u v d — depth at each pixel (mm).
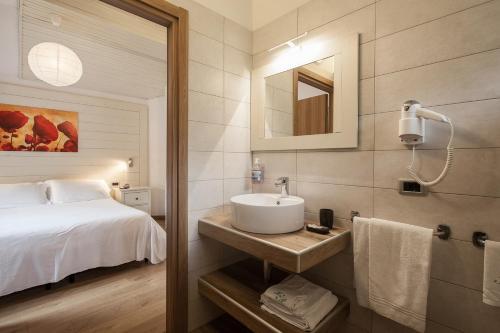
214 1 1622
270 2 1738
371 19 1262
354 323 1345
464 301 1022
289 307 1151
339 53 1367
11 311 1883
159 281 2373
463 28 1008
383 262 1137
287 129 1637
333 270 1426
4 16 1992
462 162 1018
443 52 1056
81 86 3789
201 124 1562
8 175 3314
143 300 2057
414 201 1141
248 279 1543
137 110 4504
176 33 1426
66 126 3734
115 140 4250
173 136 1449
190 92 1501
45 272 2076
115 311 1909
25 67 2979
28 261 2010
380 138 1240
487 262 903
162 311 1918
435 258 1088
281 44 1586
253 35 1854
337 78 1377
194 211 1548
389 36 1203
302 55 1547
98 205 3107
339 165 1402
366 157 1292
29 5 1847
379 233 1150
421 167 1116
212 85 1616
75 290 2189
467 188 1007
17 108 3348
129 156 4418
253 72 1835
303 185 1576
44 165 3570
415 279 1039
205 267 1621
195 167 1541
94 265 2316
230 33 1717
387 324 1230
